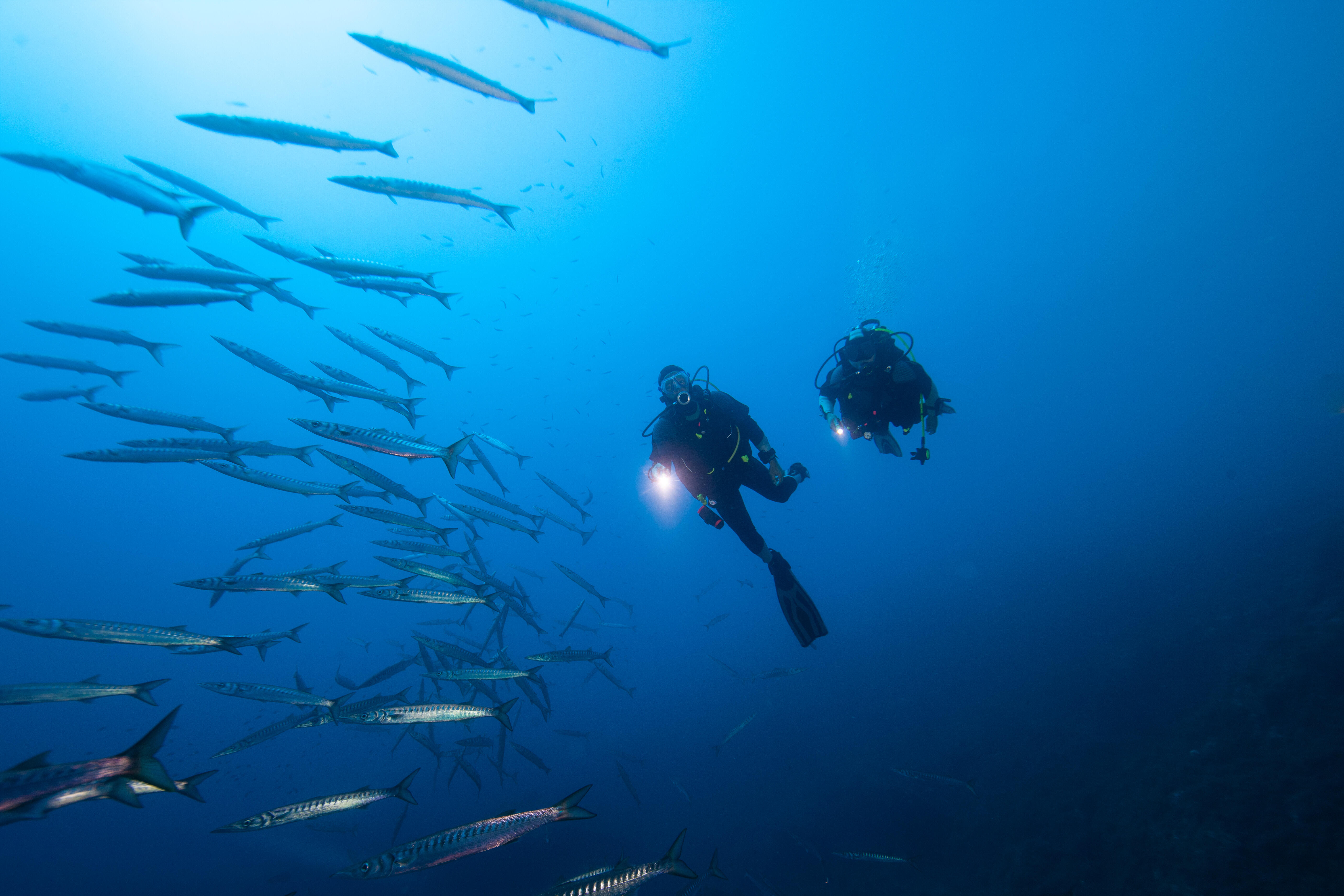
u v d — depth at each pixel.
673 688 25.05
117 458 3.75
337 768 21.38
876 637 20.47
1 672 42.97
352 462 4.54
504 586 7.03
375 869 2.36
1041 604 16.03
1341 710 5.41
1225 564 12.33
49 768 1.98
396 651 36.47
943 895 7.08
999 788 8.97
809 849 8.68
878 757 11.98
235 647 3.25
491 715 3.28
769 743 15.20
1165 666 9.55
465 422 30.55
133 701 40.50
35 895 16.69
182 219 4.57
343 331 6.27
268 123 3.42
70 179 4.23
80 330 6.51
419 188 3.53
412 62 2.97
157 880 15.52
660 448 4.11
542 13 2.34
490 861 11.05
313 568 4.01
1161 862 5.18
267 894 12.08
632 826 12.67
